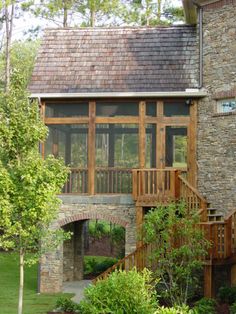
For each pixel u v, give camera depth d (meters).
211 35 22.22
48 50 24.17
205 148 22.03
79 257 25.31
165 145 22.23
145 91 22.31
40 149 22.53
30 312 18.53
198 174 22.11
